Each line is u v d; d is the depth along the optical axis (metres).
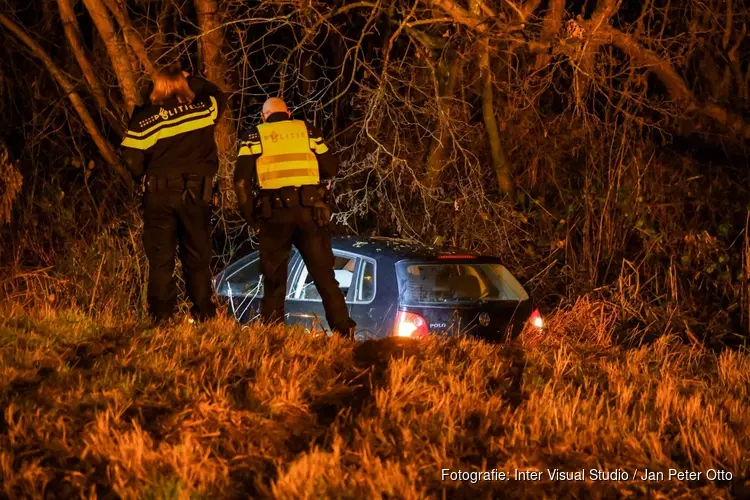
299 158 16.30
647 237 27.80
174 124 14.85
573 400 12.62
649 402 13.05
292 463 9.42
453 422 11.20
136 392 11.55
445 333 16.84
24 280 22.64
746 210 28.81
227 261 25.83
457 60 27.92
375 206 28.62
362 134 27.88
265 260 16.58
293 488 8.86
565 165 30.41
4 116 29.89
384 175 28.05
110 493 8.74
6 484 8.70
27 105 30.34
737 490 10.13
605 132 29.14
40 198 26.88
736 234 29.09
